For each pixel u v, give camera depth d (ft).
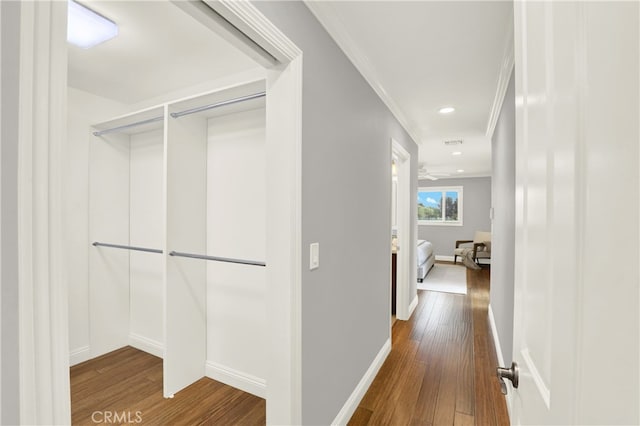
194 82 8.01
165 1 4.93
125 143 9.45
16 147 1.49
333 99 5.47
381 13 5.13
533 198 2.18
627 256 0.98
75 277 8.43
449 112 10.30
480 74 7.50
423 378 7.86
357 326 6.79
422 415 6.39
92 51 6.48
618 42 1.03
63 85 1.62
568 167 1.44
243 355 7.23
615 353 1.03
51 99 1.58
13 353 1.49
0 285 1.46
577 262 1.34
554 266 1.66
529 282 2.30
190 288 7.37
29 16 1.51
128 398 6.88
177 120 7.03
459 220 29.96
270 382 4.37
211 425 6.04
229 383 7.39
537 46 2.06
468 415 6.40
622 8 1.00
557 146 1.61
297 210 4.27
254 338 7.09
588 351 1.22
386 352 9.00
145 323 9.20
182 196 7.15
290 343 4.20
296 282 4.26
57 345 1.60
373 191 7.76
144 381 7.55
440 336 10.68
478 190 29.30
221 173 7.50
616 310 1.03
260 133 6.97
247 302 7.18
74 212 8.41
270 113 4.33
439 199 31.07
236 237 7.30
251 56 4.01
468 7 5.01
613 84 1.06
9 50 1.47
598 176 1.17
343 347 6.04
